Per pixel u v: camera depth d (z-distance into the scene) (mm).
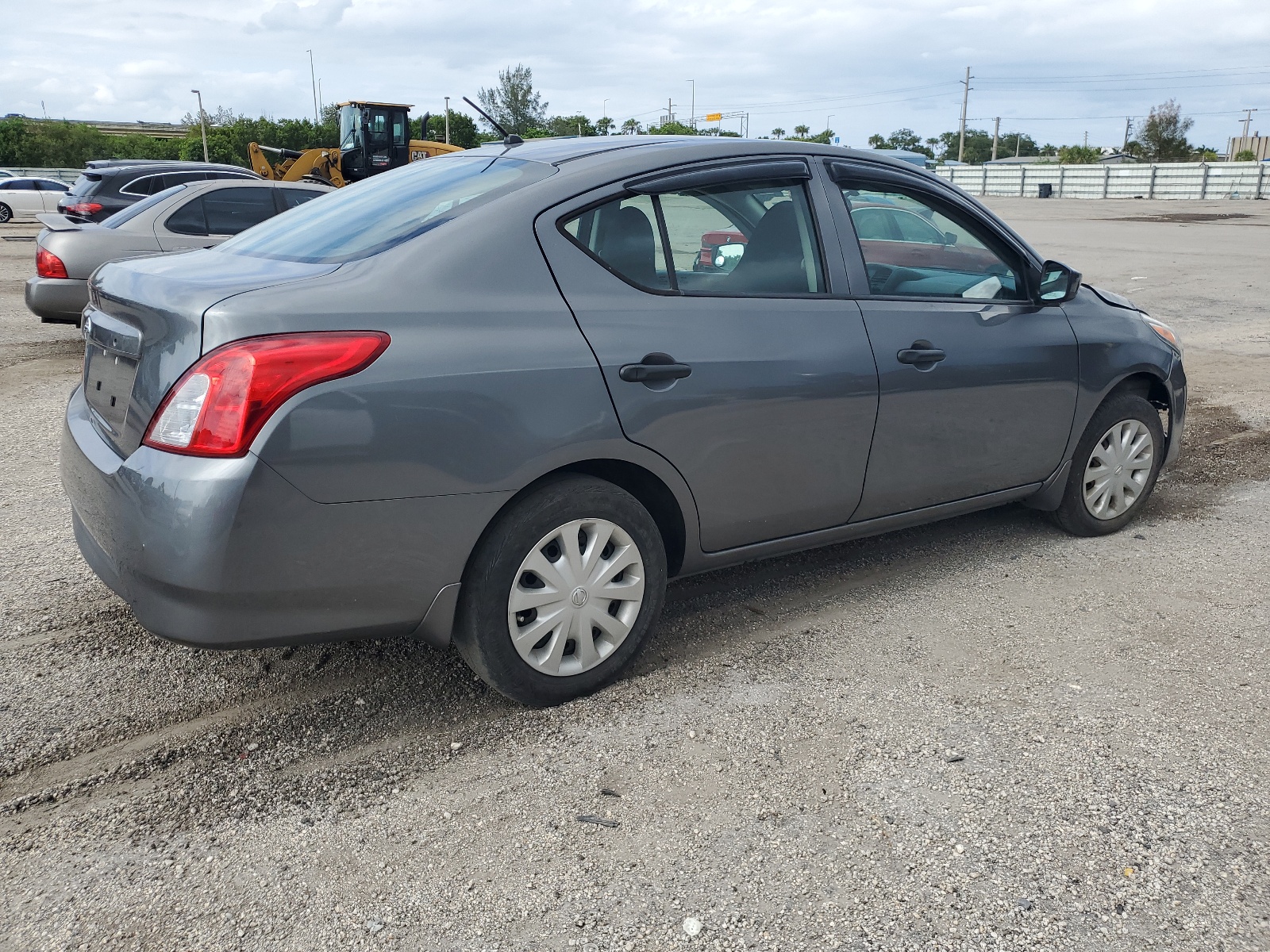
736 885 2223
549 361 2721
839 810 2488
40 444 5980
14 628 3492
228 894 2193
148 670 3217
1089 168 52531
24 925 2092
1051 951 2029
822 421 3312
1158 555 4305
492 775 2650
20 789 2570
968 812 2479
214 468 2316
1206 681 3162
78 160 75312
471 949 2033
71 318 8898
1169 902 2170
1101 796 2545
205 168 12797
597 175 3000
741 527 3271
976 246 3893
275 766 2689
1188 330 10672
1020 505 5016
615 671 3088
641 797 2549
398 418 2477
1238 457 5938
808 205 3422
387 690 3105
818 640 3471
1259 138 97750
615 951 2027
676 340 2977
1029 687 3123
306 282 2543
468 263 2705
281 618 2463
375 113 21766
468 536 2660
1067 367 4066
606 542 2969
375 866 2287
